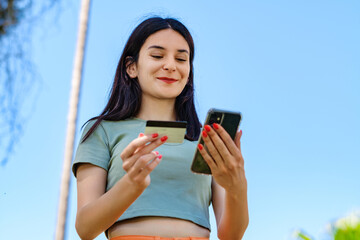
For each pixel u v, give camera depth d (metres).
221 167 2.68
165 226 2.78
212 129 2.64
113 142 3.01
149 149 2.62
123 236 2.76
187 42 3.18
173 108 3.18
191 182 2.92
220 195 3.09
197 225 2.85
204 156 2.68
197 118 3.23
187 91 3.25
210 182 3.04
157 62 3.06
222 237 2.91
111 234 2.84
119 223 2.82
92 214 2.69
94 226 2.70
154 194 2.84
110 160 2.97
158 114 3.11
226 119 2.67
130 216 2.79
